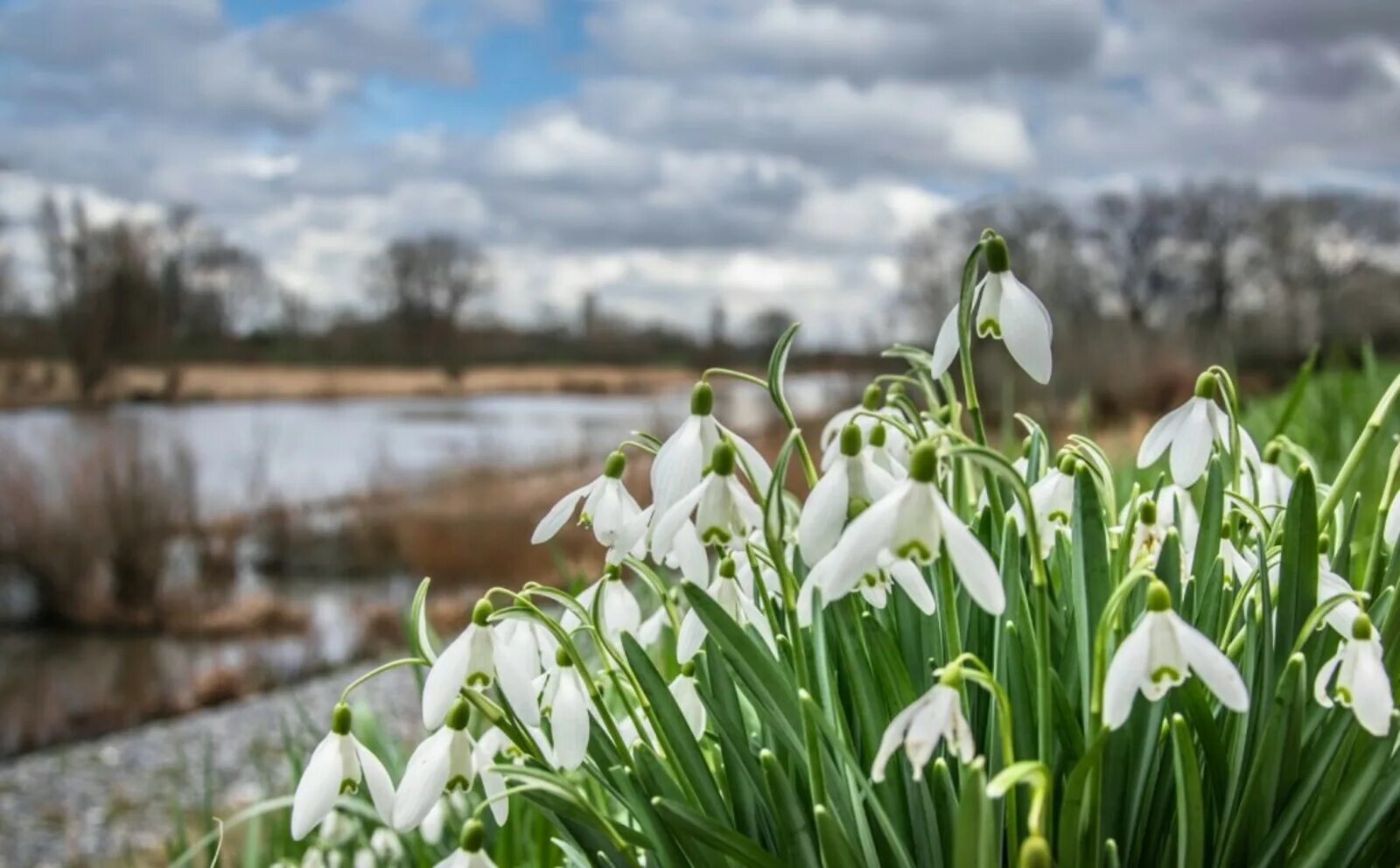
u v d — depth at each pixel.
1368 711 1.16
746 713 1.88
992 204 31.14
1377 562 1.47
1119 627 1.33
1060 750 1.33
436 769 1.35
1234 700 1.07
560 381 42.97
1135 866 1.34
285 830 2.89
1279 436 2.08
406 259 41.88
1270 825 1.27
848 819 1.35
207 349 33.16
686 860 1.37
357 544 16.89
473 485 17.91
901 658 1.36
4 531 14.66
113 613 14.80
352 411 39.66
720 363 33.81
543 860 2.17
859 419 1.73
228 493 17.58
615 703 2.56
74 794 7.53
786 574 1.28
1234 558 1.58
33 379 26.28
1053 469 1.53
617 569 1.54
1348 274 27.98
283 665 12.06
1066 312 27.25
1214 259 30.95
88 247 27.16
